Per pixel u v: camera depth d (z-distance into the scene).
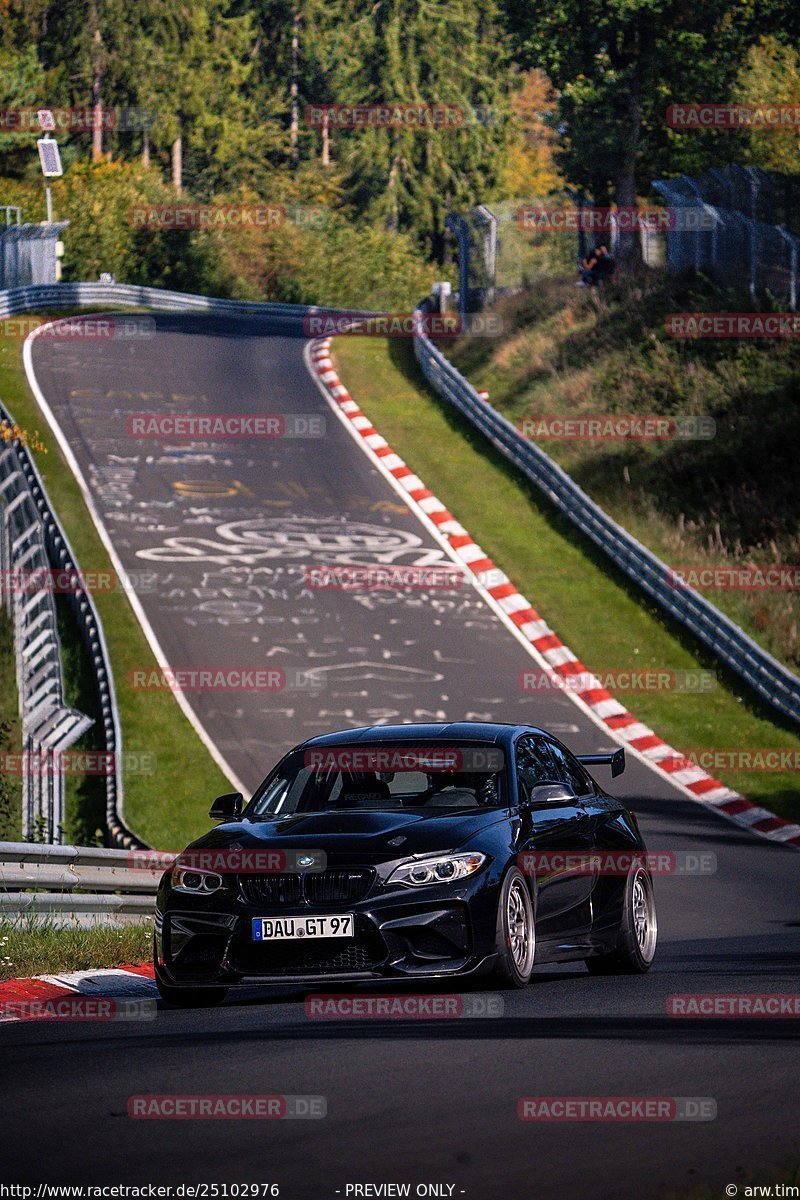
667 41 125.25
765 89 149.50
